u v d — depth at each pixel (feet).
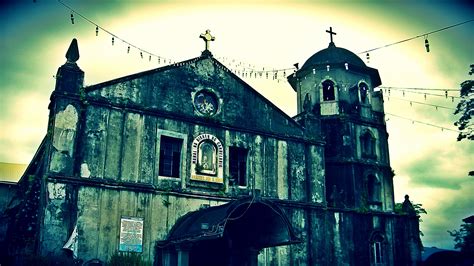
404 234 91.56
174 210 70.33
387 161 96.68
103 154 67.56
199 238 59.77
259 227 69.72
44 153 68.95
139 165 69.72
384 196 93.25
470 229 106.22
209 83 79.92
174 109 75.20
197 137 75.66
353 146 92.99
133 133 70.69
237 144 79.15
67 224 62.34
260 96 84.48
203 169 74.69
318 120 89.76
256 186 78.64
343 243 83.71
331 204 87.40
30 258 57.47
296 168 83.76
